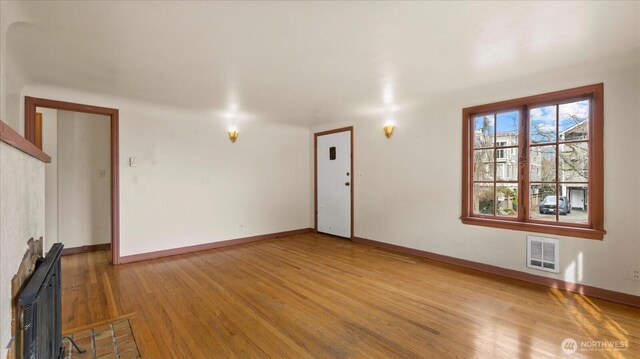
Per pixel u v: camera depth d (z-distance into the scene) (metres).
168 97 3.65
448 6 1.77
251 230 5.17
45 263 1.31
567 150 2.97
